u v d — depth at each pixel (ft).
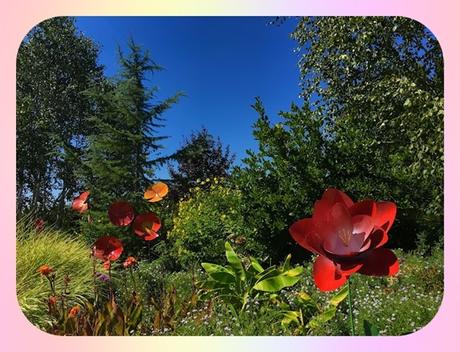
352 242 4.62
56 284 13.87
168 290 13.99
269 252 19.30
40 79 42.80
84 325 11.02
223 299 11.01
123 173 26.78
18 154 38.40
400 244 19.34
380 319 10.79
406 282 13.75
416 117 19.43
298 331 9.65
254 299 10.69
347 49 24.03
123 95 28.68
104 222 23.88
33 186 38.42
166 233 24.59
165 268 21.49
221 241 20.17
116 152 28.19
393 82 20.83
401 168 19.86
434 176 18.34
